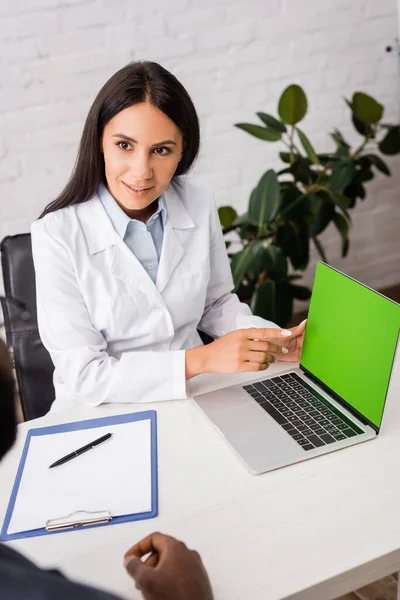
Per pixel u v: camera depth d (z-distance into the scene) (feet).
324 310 4.33
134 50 8.41
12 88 8.07
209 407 4.31
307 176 8.59
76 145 8.54
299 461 3.75
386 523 3.28
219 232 5.55
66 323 4.77
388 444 3.84
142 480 3.71
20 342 5.37
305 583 2.99
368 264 10.45
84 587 2.12
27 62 8.04
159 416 4.30
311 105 9.43
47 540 3.36
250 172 9.39
